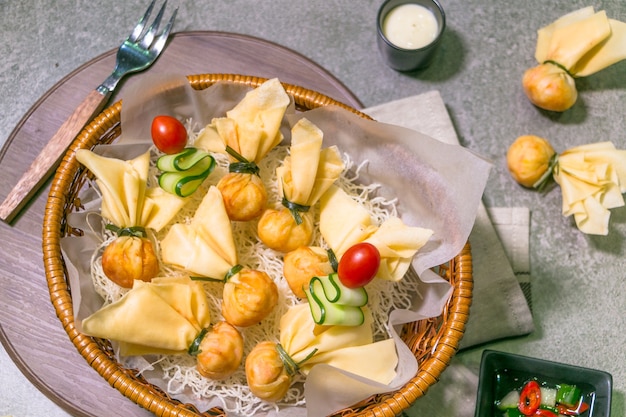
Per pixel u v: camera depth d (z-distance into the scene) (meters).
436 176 0.61
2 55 0.75
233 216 0.61
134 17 0.77
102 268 0.61
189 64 0.72
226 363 0.57
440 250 0.61
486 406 0.63
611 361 0.70
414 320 0.59
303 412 0.60
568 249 0.72
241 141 0.61
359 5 0.78
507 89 0.76
